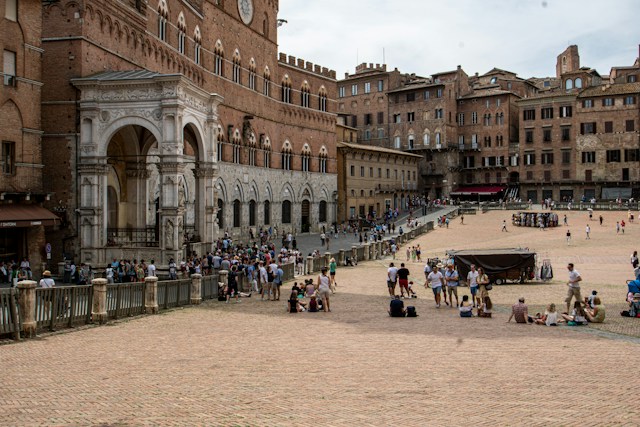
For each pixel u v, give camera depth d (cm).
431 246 8019
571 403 1456
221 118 7694
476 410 1391
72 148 4581
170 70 6356
